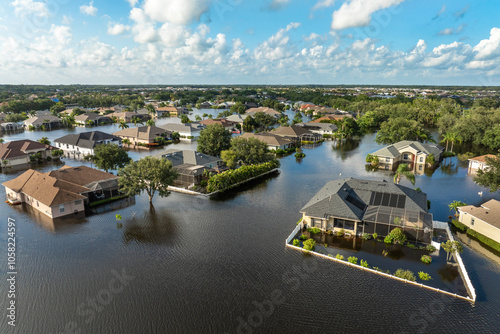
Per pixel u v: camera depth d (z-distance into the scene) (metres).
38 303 35.31
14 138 141.50
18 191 62.97
